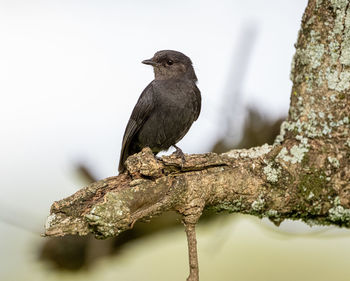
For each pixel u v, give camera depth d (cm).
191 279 895
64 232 849
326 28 1011
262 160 992
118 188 895
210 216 1292
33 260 1260
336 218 973
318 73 1011
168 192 908
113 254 1255
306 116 1006
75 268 1251
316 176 974
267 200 983
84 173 1264
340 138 978
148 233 1249
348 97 988
